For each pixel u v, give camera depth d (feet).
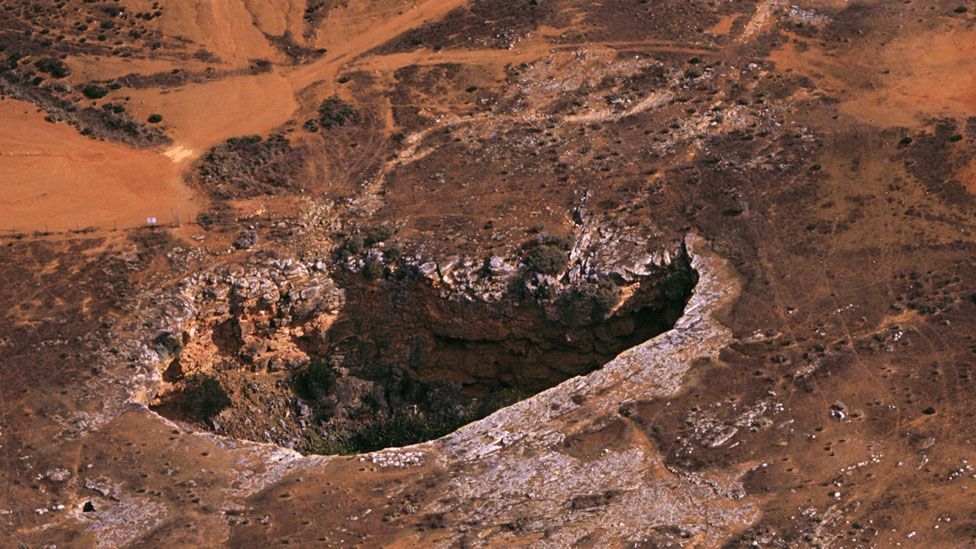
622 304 365.20
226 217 386.11
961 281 352.28
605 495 311.06
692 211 377.09
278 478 320.70
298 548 302.25
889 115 400.06
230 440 332.39
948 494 303.27
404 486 316.19
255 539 305.12
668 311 367.45
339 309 374.84
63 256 374.43
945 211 370.32
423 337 373.61
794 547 295.48
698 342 344.08
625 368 339.36
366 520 308.19
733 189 382.22
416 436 361.51
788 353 339.36
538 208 382.22
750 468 314.55
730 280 359.25
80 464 325.01
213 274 369.09
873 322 345.31
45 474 322.34
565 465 318.45
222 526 309.22
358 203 389.39
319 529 306.55
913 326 342.85
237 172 399.03
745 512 304.91
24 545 307.58
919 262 358.64
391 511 309.83
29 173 401.08
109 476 322.34
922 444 314.76
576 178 390.01
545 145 401.49
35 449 328.29
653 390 333.62
